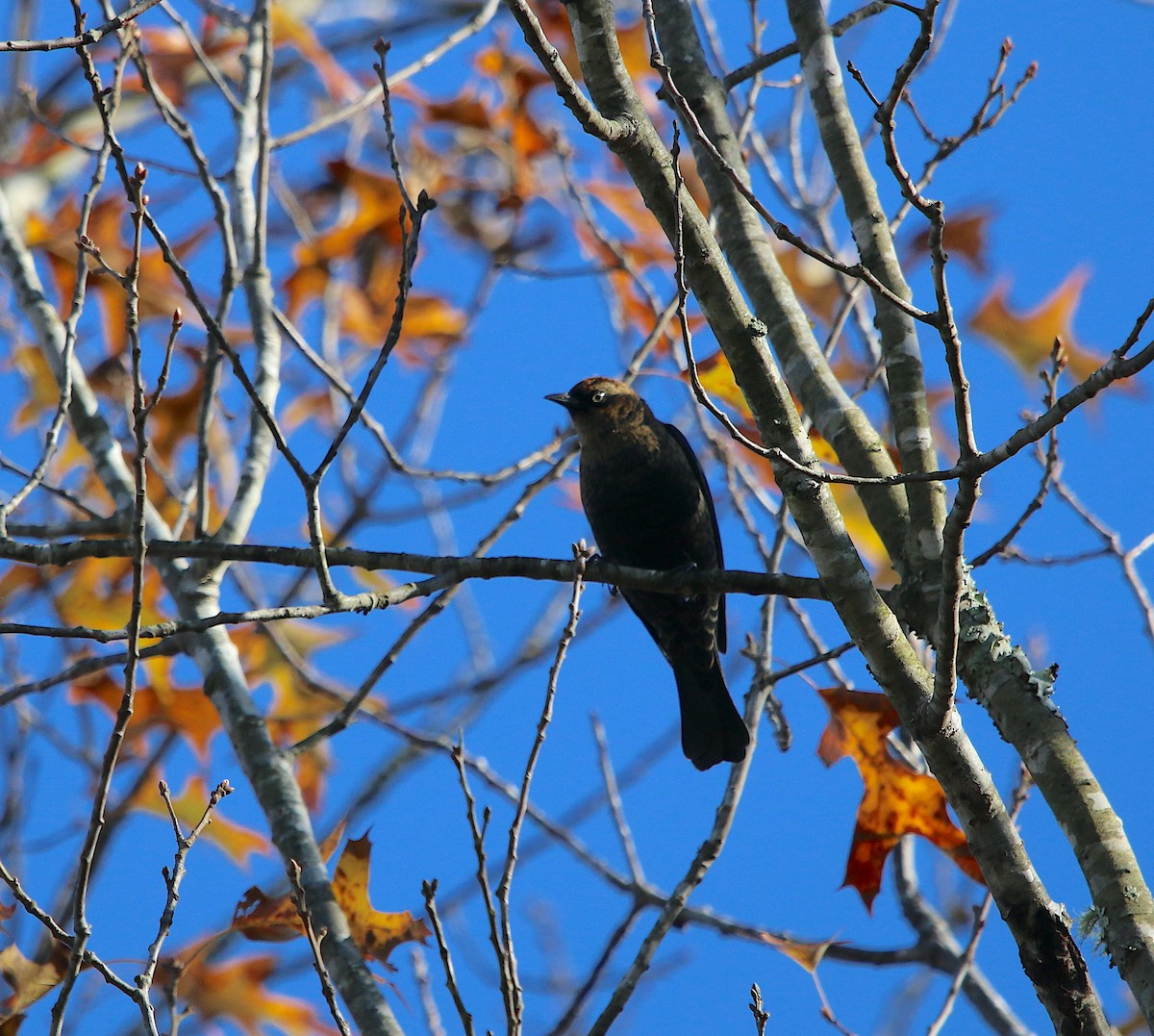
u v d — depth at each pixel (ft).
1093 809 23.27
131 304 23.44
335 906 29.32
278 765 32.40
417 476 37.52
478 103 48.37
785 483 25.62
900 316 29.86
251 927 29.04
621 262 40.70
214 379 35.70
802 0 33.22
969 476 20.62
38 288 39.19
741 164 31.32
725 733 39.22
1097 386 19.54
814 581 27.55
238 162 39.99
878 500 28.48
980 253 44.29
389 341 25.84
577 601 23.73
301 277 47.24
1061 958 22.81
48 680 34.14
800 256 44.06
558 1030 34.42
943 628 22.43
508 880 21.47
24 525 35.27
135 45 34.96
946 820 30.25
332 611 27.22
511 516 35.24
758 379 25.61
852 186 31.07
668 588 28.32
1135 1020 35.94
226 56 49.93
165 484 39.81
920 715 24.16
